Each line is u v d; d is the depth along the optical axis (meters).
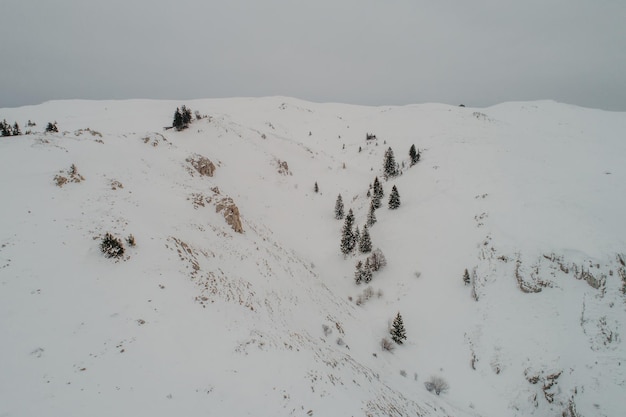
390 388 24.30
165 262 22.89
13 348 14.02
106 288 18.83
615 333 27.19
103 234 23.03
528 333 29.83
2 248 19.39
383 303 39.56
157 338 16.44
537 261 33.81
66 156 33.25
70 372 13.59
